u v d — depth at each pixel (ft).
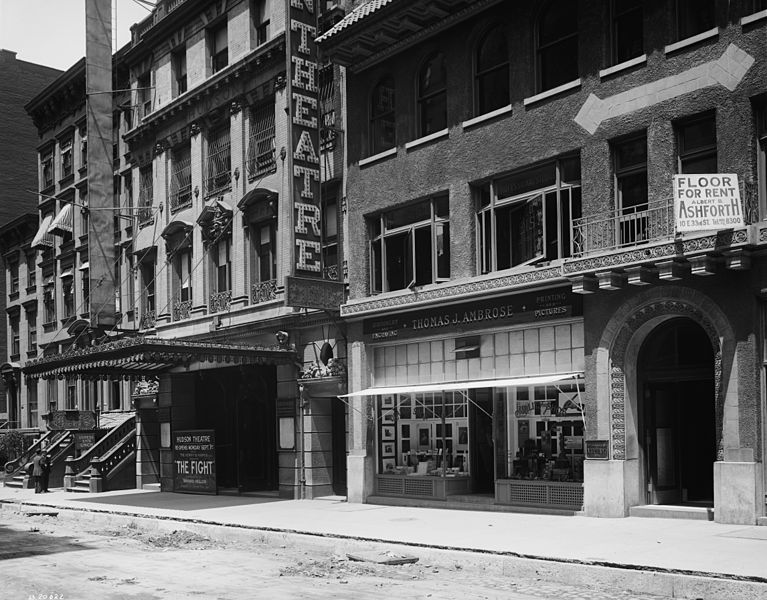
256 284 90.68
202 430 92.63
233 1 95.50
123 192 122.42
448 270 69.87
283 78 86.48
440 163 70.08
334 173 80.64
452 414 69.82
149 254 111.65
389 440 74.59
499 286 63.41
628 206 57.93
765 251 48.85
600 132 58.49
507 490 63.41
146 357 74.13
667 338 57.36
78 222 140.87
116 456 103.91
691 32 55.01
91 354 82.07
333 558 47.42
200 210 100.32
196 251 100.58
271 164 88.84
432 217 71.10
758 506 49.19
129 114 120.98
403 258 74.13
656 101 55.42
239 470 90.12
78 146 142.31
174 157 107.96
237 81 92.99
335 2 82.23
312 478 80.79
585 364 58.54
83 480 104.88
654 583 35.88
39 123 155.22
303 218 76.43
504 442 64.80
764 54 50.16
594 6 59.47
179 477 95.66
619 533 48.26
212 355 77.71
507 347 65.16
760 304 50.21
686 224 48.70
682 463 58.23
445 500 67.62
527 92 63.72
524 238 64.03
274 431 89.51
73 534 63.41
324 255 82.48
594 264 55.11
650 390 58.18
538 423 62.80
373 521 60.03
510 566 41.32
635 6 58.08
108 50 115.75
